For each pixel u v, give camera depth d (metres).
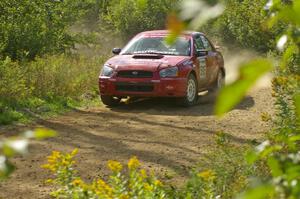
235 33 35.78
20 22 26.59
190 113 19.17
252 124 16.98
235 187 6.75
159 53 20.94
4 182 10.89
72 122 17.39
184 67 20.05
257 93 22.80
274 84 9.77
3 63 20.27
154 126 16.84
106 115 18.78
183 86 19.91
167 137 15.24
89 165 12.30
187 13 1.50
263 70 1.39
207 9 1.50
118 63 20.22
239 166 7.55
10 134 15.43
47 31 27.52
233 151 8.12
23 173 11.55
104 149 13.85
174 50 21.03
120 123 17.31
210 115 18.69
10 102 18.42
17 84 19.09
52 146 14.00
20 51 25.17
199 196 6.12
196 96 21.06
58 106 19.42
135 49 21.39
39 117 17.88
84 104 20.72
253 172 7.35
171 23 1.50
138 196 5.41
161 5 41.81
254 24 34.75
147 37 21.80
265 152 2.60
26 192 10.36
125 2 42.84
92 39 34.16
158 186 5.75
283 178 2.19
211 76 22.59
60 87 20.91
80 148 13.94
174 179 10.83
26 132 1.76
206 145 14.24
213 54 23.02
